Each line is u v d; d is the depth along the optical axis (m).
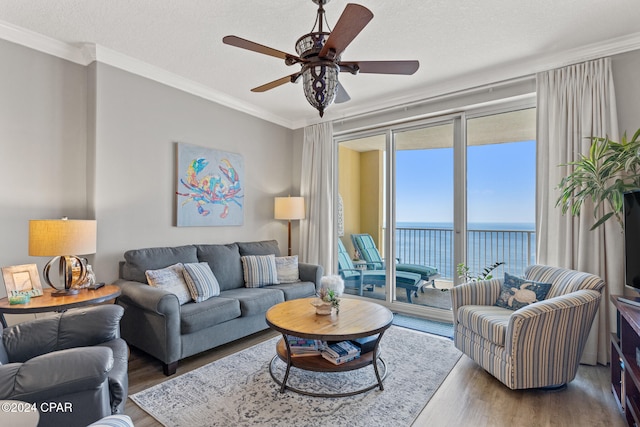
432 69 3.21
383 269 4.37
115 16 2.38
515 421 1.90
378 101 4.07
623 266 2.58
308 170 4.77
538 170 3.03
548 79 2.98
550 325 2.12
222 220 3.95
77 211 2.93
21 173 2.62
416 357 2.76
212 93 3.81
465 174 3.72
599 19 2.40
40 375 1.22
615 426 1.87
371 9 2.28
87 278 2.62
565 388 2.28
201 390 2.23
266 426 1.84
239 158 4.16
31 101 2.67
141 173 3.22
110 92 2.98
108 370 1.33
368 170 4.56
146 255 3.02
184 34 2.62
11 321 2.62
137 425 1.85
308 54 1.83
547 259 2.95
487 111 3.57
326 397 2.12
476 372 2.49
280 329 2.18
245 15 2.36
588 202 2.69
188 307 2.68
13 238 2.58
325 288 2.75
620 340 2.08
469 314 2.54
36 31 2.58
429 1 2.20
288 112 4.55
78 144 2.94
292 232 4.97
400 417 1.93
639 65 2.64
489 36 2.63
